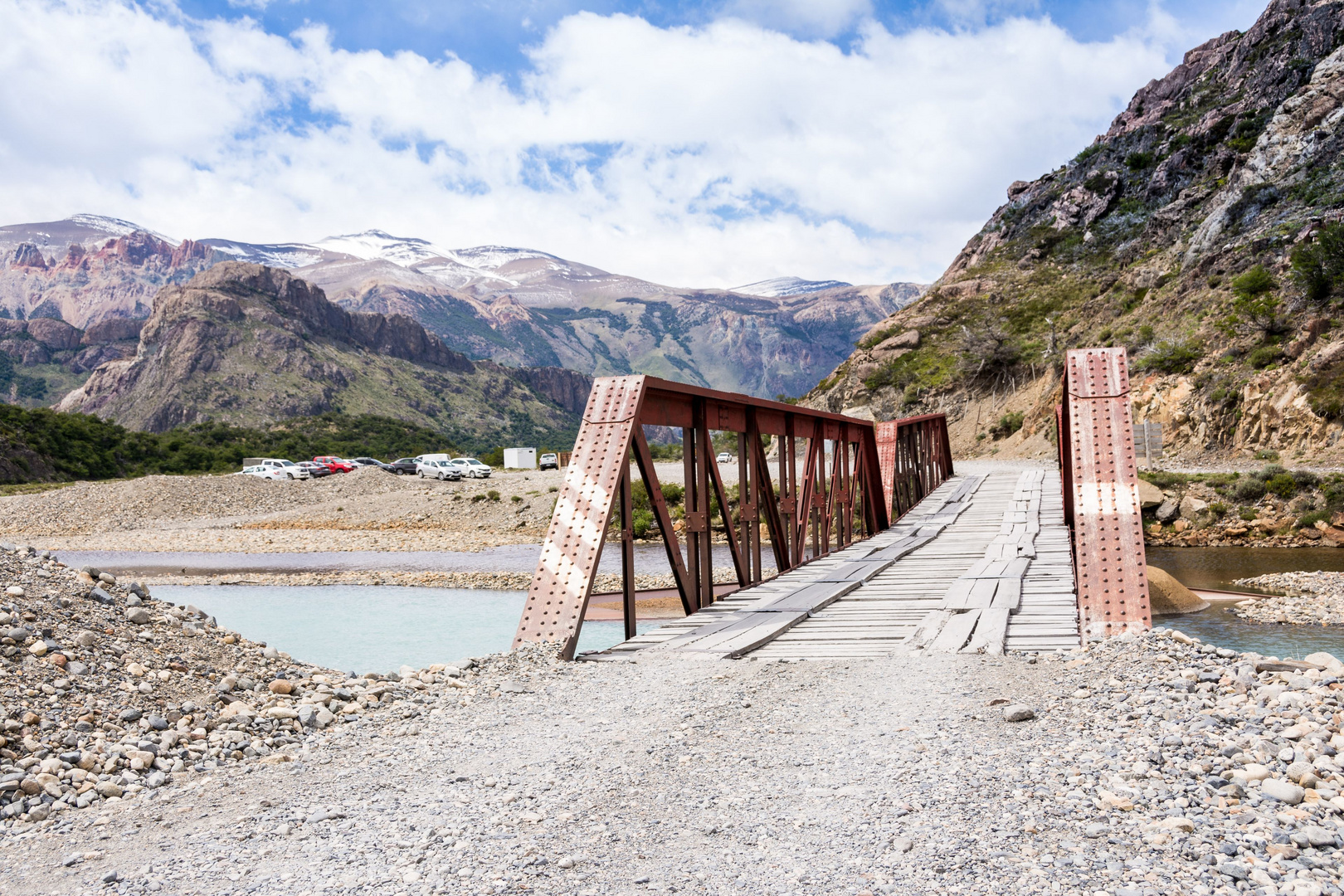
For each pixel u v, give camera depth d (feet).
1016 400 250.57
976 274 358.23
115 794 15.44
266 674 23.26
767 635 27.32
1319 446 132.36
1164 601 60.39
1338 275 158.10
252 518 159.43
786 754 15.64
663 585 70.69
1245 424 148.25
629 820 12.81
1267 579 74.43
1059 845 11.04
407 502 155.22
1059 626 26.66
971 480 106.42
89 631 22.08
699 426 35.40
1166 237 292.81
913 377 288.71
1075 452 30.55
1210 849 10.71
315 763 16.88
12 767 15.96
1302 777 12.58
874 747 15.69
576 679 22.94
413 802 14.10
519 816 13.09
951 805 12.58
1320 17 312.50
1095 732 15.83
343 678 23.61
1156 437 138.62
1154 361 181.88
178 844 12.78
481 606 67.97
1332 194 214.48
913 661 23.26
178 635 24.11
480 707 20.66
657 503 31.42
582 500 28.35
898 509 74.43
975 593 33.30
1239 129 313.12
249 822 13.55
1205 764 13.58
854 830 11.88
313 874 11.35
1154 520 109.60
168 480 173.17
